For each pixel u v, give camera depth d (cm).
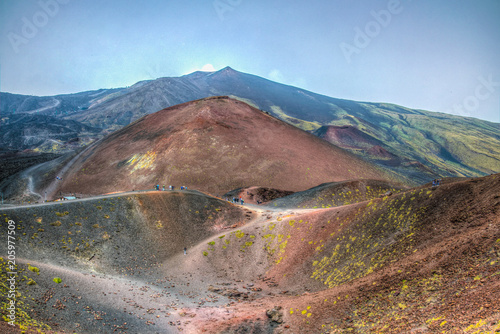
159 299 3238
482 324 1540
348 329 2233
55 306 2556
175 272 4022
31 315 2330
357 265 3269
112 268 3762
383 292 2473
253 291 3575
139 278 3725
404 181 13425
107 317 2636
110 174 10556
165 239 4656
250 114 14800
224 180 10106
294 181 10475
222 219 5494
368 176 12175
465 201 3128
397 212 3712
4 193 10431
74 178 10638
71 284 2984
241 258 4334
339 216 4456
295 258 4084
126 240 4328
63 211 4266
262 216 5722
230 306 3161
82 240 3981
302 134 14425
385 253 3159
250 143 12300
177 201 5481
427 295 2150
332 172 11544
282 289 3547
